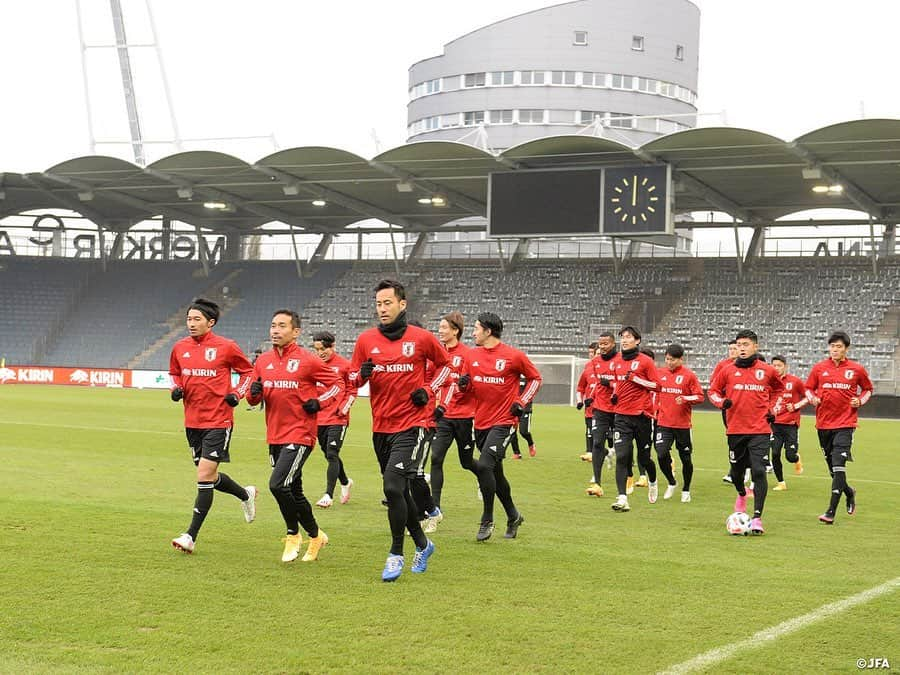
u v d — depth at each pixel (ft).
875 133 108.99
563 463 62.49
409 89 246.88
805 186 138.62
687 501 45.57
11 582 24.34
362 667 18.78
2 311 184.34
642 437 43.83
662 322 161.79
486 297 174.81
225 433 29.53
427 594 24.56
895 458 71.36
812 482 55.52
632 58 224.74
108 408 102.94
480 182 142.31
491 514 32.81
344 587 25.08
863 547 33.60
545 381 148.25
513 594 24.82
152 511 36.27
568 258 176.55
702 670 19.13
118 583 24.61
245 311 182.60
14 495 39.19
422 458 27.09
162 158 136.15
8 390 140.15
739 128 109.60
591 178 127.95
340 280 186.29
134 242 194.70
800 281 160.04
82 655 19.04
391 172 135.44
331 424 40.57
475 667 18.95
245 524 34.27
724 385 36.76
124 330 181.47
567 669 18.99
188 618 21.72
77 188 155.12
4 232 191.93
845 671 19.27
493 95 228.02
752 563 29.94
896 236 163.73
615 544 32.76
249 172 142.31
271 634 20.70
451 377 27.22
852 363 39.70
